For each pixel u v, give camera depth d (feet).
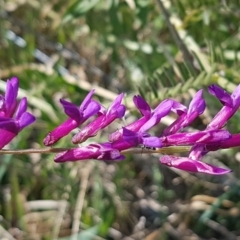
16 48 1.05
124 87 1.06
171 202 0.99
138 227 0.96
